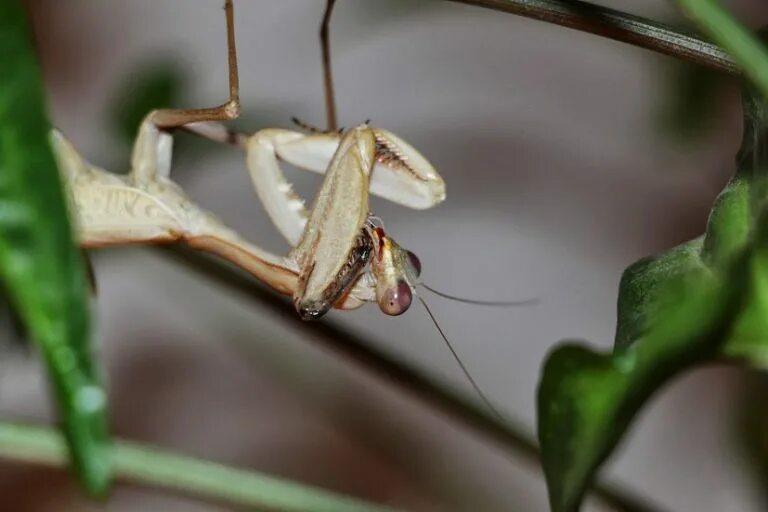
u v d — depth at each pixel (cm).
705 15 27
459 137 53
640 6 45
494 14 53
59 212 27
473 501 48
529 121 54
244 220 51
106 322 51
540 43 53
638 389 27
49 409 47
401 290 32
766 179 28
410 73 54
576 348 27
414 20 53
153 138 32
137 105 36
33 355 34
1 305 33
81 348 27
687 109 37
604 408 27
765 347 27
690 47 30
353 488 50
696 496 48
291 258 32
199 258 34
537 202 53
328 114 34
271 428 51
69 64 52
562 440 27
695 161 51
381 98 53
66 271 27
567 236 53
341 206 31
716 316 27
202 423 50
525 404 50
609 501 32
